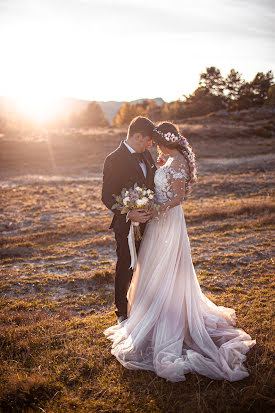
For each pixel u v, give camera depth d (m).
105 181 3.46
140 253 3.50
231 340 3.20
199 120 56.91
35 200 14.44
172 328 3.18
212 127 41.59
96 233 9.02
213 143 32.56
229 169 19.83
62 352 3.37
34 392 2.81
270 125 41.88
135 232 3.40
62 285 5.64
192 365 2.92
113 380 2.95
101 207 12.77
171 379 2.86
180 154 3.26
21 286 5.68
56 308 4.77
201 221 9.39
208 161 23.80
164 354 3.00
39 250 7.75
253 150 28.16
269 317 3.78
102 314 4.45
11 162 26.64
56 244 8.20
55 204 13.57
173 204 3.19
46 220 11.30
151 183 3.49
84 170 23.56
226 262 5.95
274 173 17.61
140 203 3.08
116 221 3.72
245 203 10.98
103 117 85.25
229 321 3.62
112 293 5.18
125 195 3.19
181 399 2.69
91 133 38.44
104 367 3.10
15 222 11.26
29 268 6.58
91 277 5.81
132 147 3.41
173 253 3.29
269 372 2.81
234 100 88.94
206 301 3.78
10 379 2.91
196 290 3.42
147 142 3.39
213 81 93.19
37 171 23.80
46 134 38.69
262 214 9.48
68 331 3.84
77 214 11.89
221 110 84.88
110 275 5.79
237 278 5.24
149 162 3.61
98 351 3.34
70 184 18.17
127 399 2.71
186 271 3.32
